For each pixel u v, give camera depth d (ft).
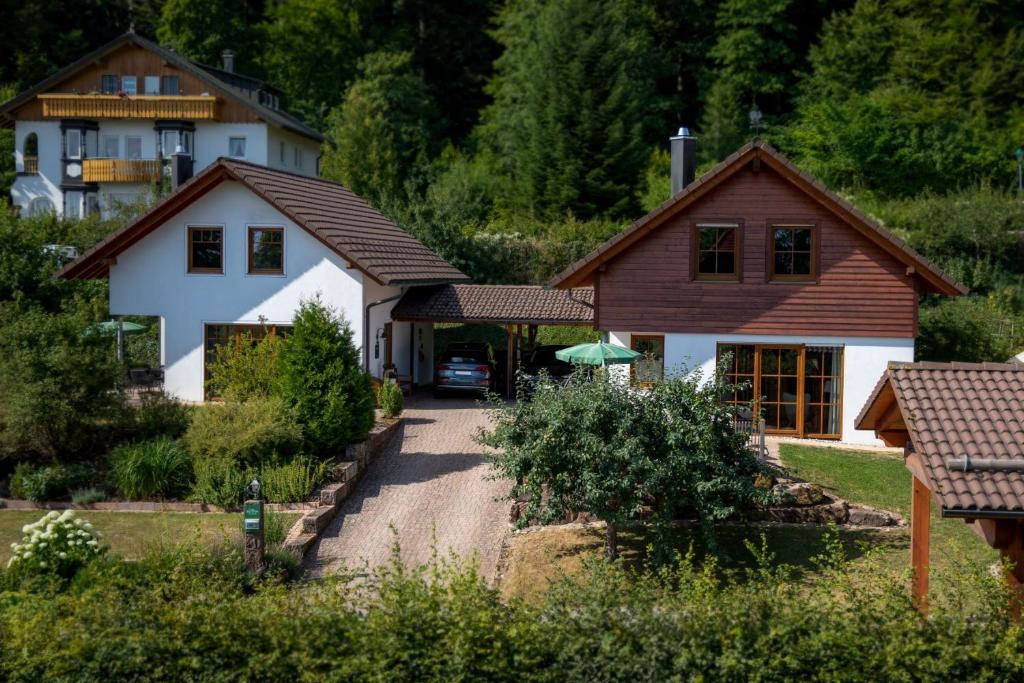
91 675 33.27
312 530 63.93
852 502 65.41
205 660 33.01
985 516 34.91
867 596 34.09
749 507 63.31
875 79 194.80
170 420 80.89
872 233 83.87
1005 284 139.23
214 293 98.53
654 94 211.20
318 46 227.40
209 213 97.96
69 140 177.37
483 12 237.45
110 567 50.47
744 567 57.16
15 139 185.57
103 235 136.36
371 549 62.23
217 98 176.76
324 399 75.56
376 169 182.50
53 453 75.77
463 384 107.76
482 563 59.72
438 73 235.61
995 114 181.78
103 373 76.38
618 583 35.55
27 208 179.83
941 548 56.29
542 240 156.76
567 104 176.96
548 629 32.99
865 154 174.19
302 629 33.53
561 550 60.80
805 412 86.74
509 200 183.73
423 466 79.30
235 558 53.93
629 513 55.47
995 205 144.97
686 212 86.38
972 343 108.17
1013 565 35.60
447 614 33.65
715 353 86.89
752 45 207.82
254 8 244.22
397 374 107.14
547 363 110.63
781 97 216.33
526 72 195.52
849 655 31.55
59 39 218.59
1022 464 35.40
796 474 70.79
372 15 236.02
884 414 44.70
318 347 77.05
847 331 85.51
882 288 85.05
